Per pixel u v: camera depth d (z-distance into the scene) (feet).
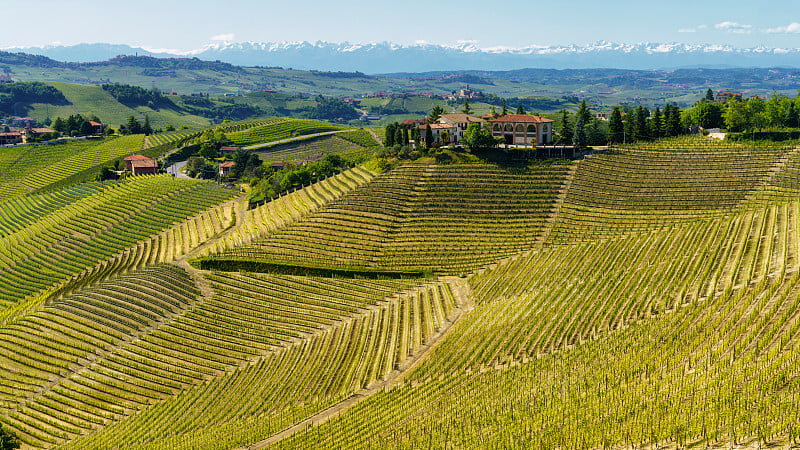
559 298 374.84
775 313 275.59
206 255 513.86
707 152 583.99
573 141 610.65
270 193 650.84
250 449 271.28
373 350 353.51
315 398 315.17
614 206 524.93
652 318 317.83
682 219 487.61
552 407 251.60
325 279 457.68
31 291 517.96
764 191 506.48
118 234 599.16
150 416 314.96
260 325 399.24
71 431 307.58
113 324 394.73
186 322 401.29
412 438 251.80
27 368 354.74
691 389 236.43
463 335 351.25
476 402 272.10
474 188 555.28
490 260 469.57
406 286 442.50
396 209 542.16
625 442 213.66
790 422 198.39
